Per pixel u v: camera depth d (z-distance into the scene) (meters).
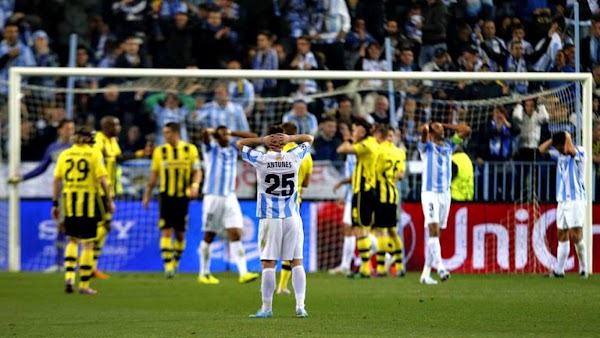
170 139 52.72
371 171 50.31
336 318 31.34
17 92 54.00
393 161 50.59
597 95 58.62
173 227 53.00
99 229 52.28
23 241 57.53
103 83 66.44
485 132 58.81
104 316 32.88
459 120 59.50
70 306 36.91
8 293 42.91
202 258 49.12
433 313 32.97
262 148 60.53
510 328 28.30
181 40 68.25
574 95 55.19
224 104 64.31
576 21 61.97
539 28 65.94
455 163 55.47
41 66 68.38
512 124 57.97
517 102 57.72
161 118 64.06
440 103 62.03
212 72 52.62
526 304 36.12
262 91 66.19
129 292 43.56
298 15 70.06
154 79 66.31
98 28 69.69
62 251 57.25
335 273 55.22
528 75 52.12
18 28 68.56
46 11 69.88
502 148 58.09
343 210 57.59
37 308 36.12
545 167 56.75
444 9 67.50
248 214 57.56
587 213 51.91
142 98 65.88
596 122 57.53
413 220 57.03
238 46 69.06
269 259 31.36
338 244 57.50
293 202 31.11
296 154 30.89
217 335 26.55
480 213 55.91
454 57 66.81
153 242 58.06
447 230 55.75
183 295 41.88
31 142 64.44
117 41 68.69
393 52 66.94
